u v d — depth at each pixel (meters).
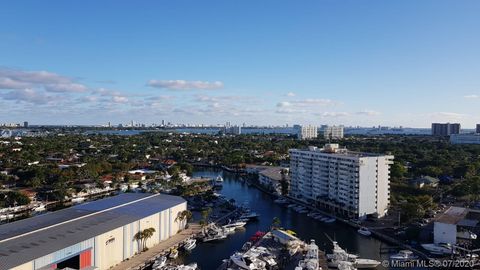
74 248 132.88
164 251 168.50
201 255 170.88
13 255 119.12
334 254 160.38
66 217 163.75
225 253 173.50
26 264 116.19
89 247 138.88
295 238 181.38
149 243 173.25
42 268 121.06
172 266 154.12
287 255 166.12
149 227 173.25
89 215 167.12
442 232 174.38
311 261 151.50
